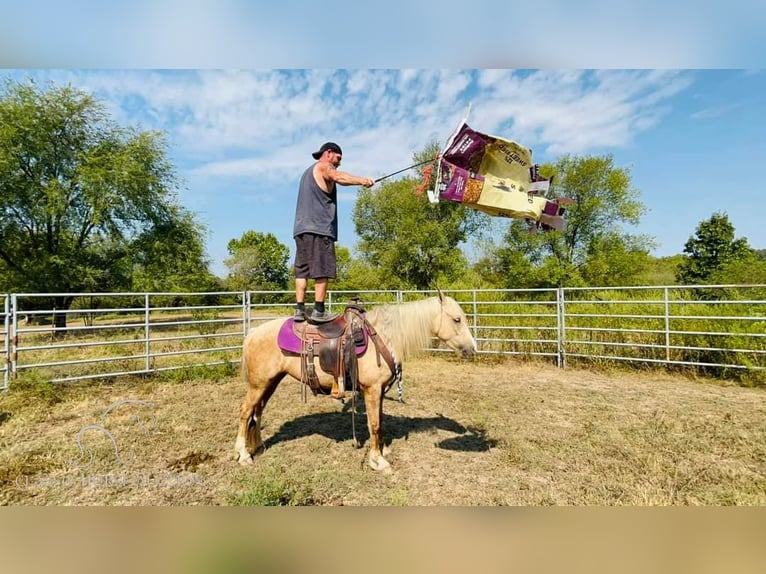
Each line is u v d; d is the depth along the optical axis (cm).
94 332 1395
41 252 1606
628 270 2173
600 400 559
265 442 414
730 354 681
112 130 1772
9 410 494
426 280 2616
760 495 302
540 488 316
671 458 367
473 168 316
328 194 343
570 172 2484
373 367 337
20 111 1516
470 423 467
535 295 1688
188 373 690
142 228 1816
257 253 5138
